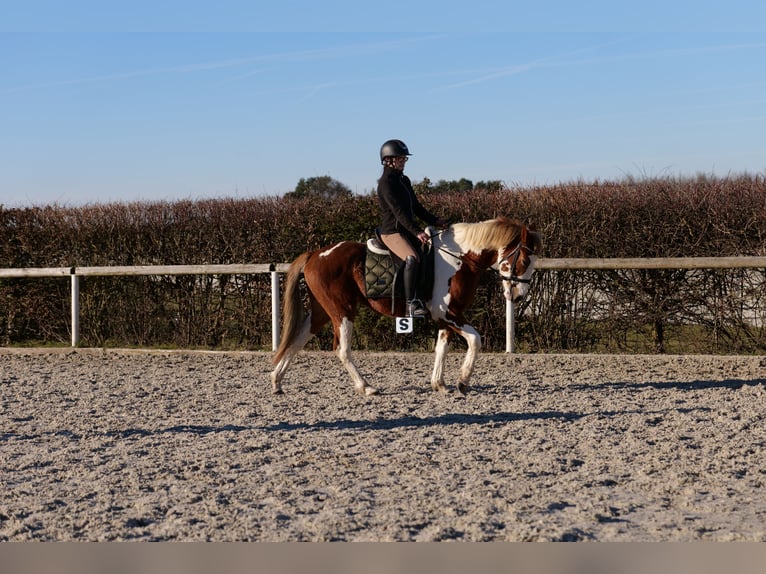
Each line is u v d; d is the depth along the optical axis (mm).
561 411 7141
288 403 7742
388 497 4742
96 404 7848
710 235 10281
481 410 7246
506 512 4469
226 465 5492
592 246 10539
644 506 4566
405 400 7773
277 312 10914
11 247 13219
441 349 8086
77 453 5914
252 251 11922
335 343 8148
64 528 4336
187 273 11367
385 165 7906
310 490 4895
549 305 10742
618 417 6848
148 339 12672
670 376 8992
